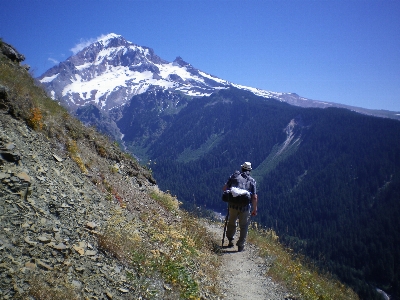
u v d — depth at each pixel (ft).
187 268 23.39
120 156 38.60
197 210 46.73
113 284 16.67
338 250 449.48
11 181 18.07
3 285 12.62
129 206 28.48
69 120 33.88
